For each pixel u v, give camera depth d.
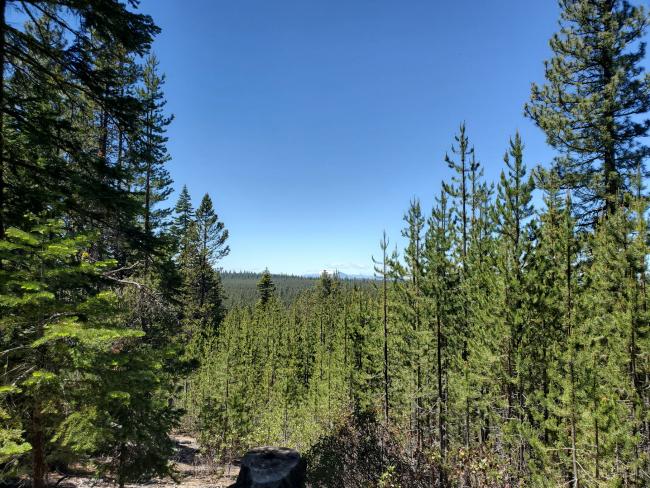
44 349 5.45
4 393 5.08
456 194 23.17
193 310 37.72
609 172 18.17
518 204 12.55
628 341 10.59
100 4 6.26
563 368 10.34
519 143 12.57
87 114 7.95
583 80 20.30
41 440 5.73
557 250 12.32
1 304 4.65
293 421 32.72
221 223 45.09
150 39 7.20
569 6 19.64
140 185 21.30
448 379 17.72
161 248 8.28
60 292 6.28
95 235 5.81
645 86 17.50
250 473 7.61
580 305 11.38
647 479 8.89
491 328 12.83
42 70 6.49
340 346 37.09
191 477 18.70
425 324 19.70
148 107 7.64
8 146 6.31
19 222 6.01
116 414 7.16
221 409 25.47
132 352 6.62
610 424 8.76
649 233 10.74
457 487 10.44
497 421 12.50
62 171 6.49
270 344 47.81
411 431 16.92
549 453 10.52
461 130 23.38
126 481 8.98
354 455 13.95
